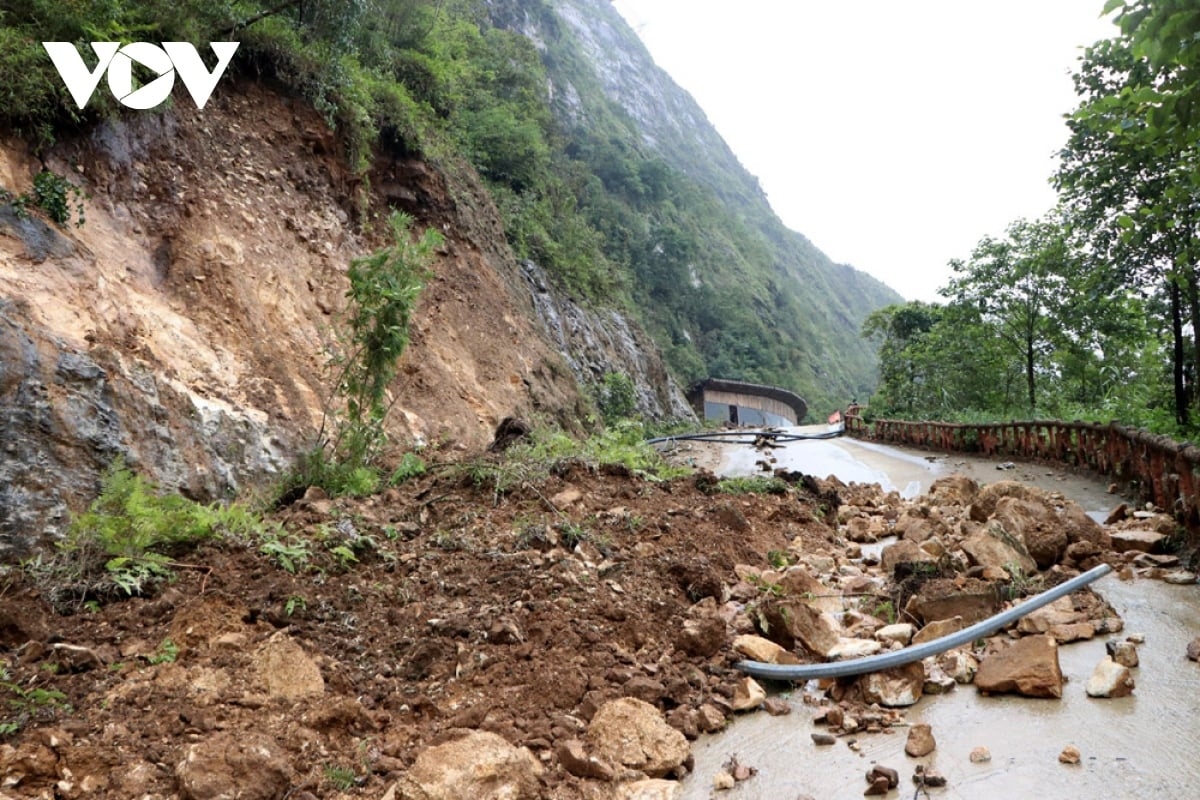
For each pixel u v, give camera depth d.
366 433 8.05
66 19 8.08
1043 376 24.09
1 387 5.54
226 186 10.30
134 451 6.38
